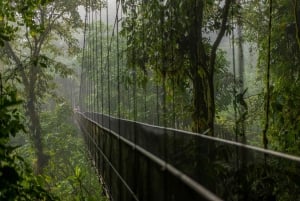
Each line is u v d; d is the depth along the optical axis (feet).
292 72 14.10
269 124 13.43
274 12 14.25
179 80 15.17
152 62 16.14
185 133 8.25
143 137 11.30
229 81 15.72
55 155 65.00
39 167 60.34
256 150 7.17
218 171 7.72
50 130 69.26
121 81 20.18
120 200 15.35
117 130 17.11
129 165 13.41
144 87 16.84
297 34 12.49
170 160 8.50
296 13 12.58
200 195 6.03
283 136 12.89
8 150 10.19
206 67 13.93
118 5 19.45
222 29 13.47
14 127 10.44
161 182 8.82
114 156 17.74
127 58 18.33
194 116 13.98
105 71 35.12
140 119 17.56
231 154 8.20
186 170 7.45
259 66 14.89
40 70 59.62
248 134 14.23
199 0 14.21
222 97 15.60
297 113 12.90
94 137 32.30
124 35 18.75
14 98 11.31
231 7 13.17
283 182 8.09
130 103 18.44
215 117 14.79
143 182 10.99
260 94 14.15
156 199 9.34
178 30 14.73
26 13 17.28
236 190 8.06
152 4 15.42
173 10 14.98
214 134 13.74
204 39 14.64
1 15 16.69
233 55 11.44
